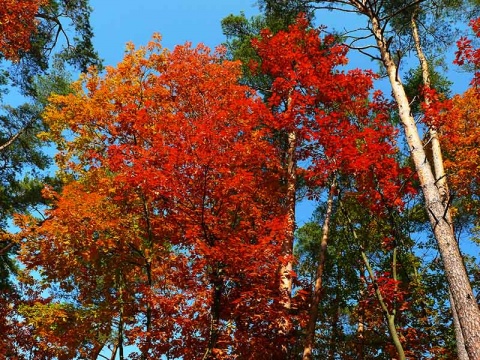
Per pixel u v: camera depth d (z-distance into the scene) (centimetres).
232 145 839
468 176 1179
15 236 923
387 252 1224
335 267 1347
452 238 694
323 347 1267
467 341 617
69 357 900
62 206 859
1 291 1355
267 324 838
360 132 917
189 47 1071
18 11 1155
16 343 1267
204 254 781
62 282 989
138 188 911
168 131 874
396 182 959
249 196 870
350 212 1227
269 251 782
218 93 998
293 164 1100
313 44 1169
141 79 1044
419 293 1152
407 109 839
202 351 797
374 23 957
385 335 1130
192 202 823
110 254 929
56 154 977
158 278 983
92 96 1014
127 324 907
